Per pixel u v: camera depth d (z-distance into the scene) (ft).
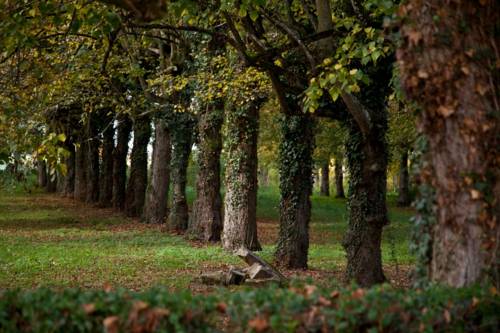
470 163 20.51
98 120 114.73
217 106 77.87
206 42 66.23
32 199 149.38
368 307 17.44
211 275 47.11
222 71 58.75
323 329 16.94
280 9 49.78
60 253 65.46
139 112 91.30
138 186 111.86
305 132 57.77
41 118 37.47
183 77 62.08
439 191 20.84
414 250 21.77
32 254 63.93
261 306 17.49
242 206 68.64
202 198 79.61
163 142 100.99
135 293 18.78
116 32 34.91
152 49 77.05
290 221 58.65
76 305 17.78
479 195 20.31
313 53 40.34
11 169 34.09
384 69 43.98
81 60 55.83
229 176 69.41
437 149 20.94
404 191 137.18
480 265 20.26
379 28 38.83
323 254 70.38
